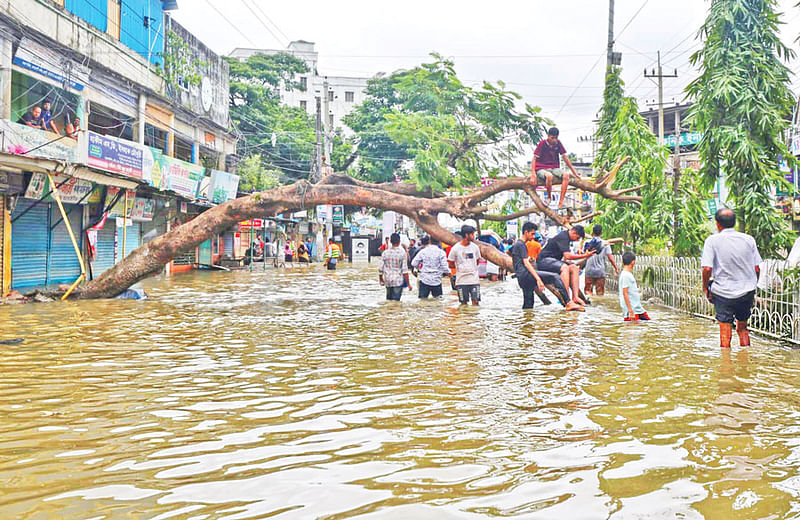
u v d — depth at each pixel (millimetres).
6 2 14102
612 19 19359
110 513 2928
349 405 4945
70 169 13258
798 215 18656
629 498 3117
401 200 14836
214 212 14500
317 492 3193
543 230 50250
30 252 15742
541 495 3154
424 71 21219
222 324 10000
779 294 8586
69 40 16766
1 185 13812
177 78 23984
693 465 3594
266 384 5691
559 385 5641
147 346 7812
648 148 17984
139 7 21203
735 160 12992
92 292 14523
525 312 11750
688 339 8414
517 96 20469
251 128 40562
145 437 4113
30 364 6598
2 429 4273
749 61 13016
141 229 23156
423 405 4949
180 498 3111
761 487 3266
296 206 14672
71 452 3809
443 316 11117
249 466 3574
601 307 12719
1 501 3064
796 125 16125
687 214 17297
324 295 15836
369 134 39938
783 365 6582
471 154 20656
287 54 49031
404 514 2926
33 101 15719
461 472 3480
